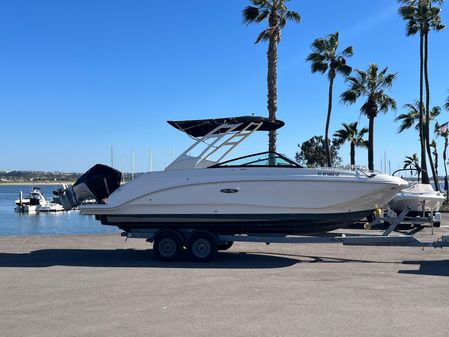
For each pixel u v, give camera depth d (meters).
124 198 11.41
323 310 6.62
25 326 5.95
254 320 6.14
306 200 10.79
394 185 10.79
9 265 10.64
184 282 8.62
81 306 6.91
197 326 5.90
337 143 48.12
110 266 10.47
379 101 35.47
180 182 11.18
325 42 33.06
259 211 10.93
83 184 12.22
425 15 33.47
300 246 13.80
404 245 10.64
